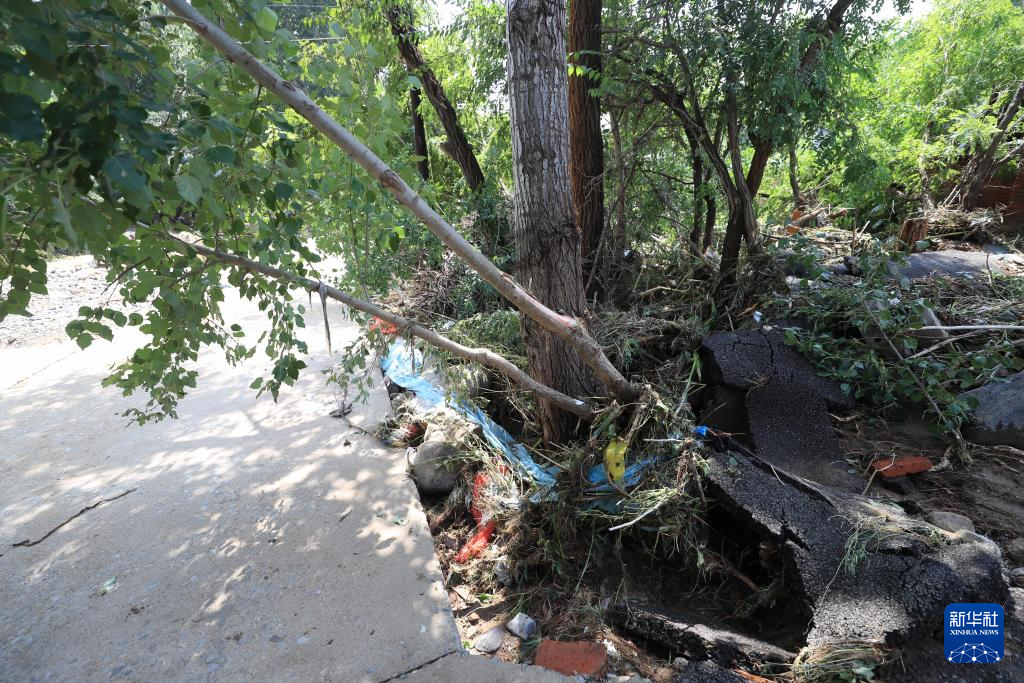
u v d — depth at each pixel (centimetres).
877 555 216
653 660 220
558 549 273
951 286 448
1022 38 698
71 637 216
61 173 133
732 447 302
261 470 324
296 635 215
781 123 407
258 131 176
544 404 329
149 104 130
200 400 420
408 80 249
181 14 152
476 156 753
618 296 486
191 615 225
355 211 262
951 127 696
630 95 466
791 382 338
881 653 186
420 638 213
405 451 345
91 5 130
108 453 350
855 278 446
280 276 226
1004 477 292
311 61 218
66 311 704
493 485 308
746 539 258
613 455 278
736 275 450
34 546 267
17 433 381
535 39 276
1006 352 349
